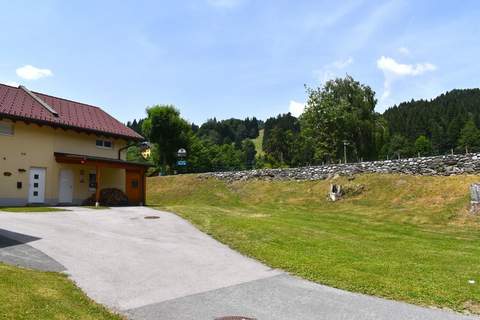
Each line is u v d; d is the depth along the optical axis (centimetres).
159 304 691
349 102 4766
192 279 846
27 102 2316
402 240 1357
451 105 10606
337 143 4656
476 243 1336
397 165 2441
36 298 625
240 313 659
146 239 1227
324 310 680
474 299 743
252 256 1063
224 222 1546
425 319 644
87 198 2452
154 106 5447
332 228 1553
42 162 2214
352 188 2438
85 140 2470
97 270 870
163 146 5416
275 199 2759
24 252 964
